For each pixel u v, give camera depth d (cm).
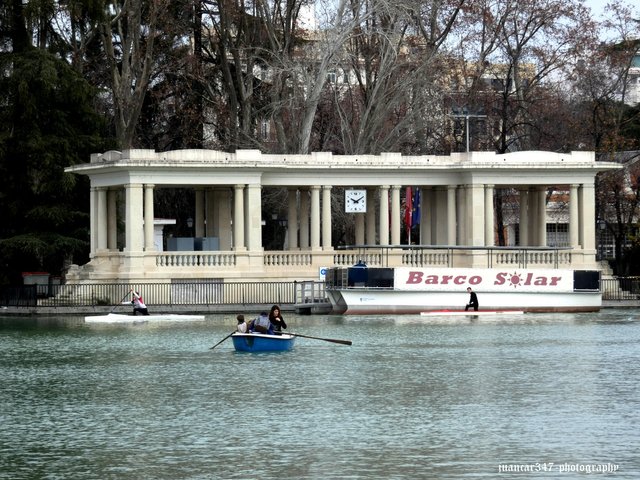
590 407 10019
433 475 7869
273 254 19638
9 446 8731
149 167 18875
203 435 9038
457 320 17525
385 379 11569
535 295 18688
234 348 13825
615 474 7856
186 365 12575
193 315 17812
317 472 7962
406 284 18275
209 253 19162
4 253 19938
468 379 11556
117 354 13450
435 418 9606
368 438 8906
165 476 7894
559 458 8269
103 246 19612
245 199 19512
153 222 19850
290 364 12638
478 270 18475
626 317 18050
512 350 13750
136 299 17512
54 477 7912
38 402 10431
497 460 8225
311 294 18712
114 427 9344
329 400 10431
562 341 14650
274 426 9331
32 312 18150
